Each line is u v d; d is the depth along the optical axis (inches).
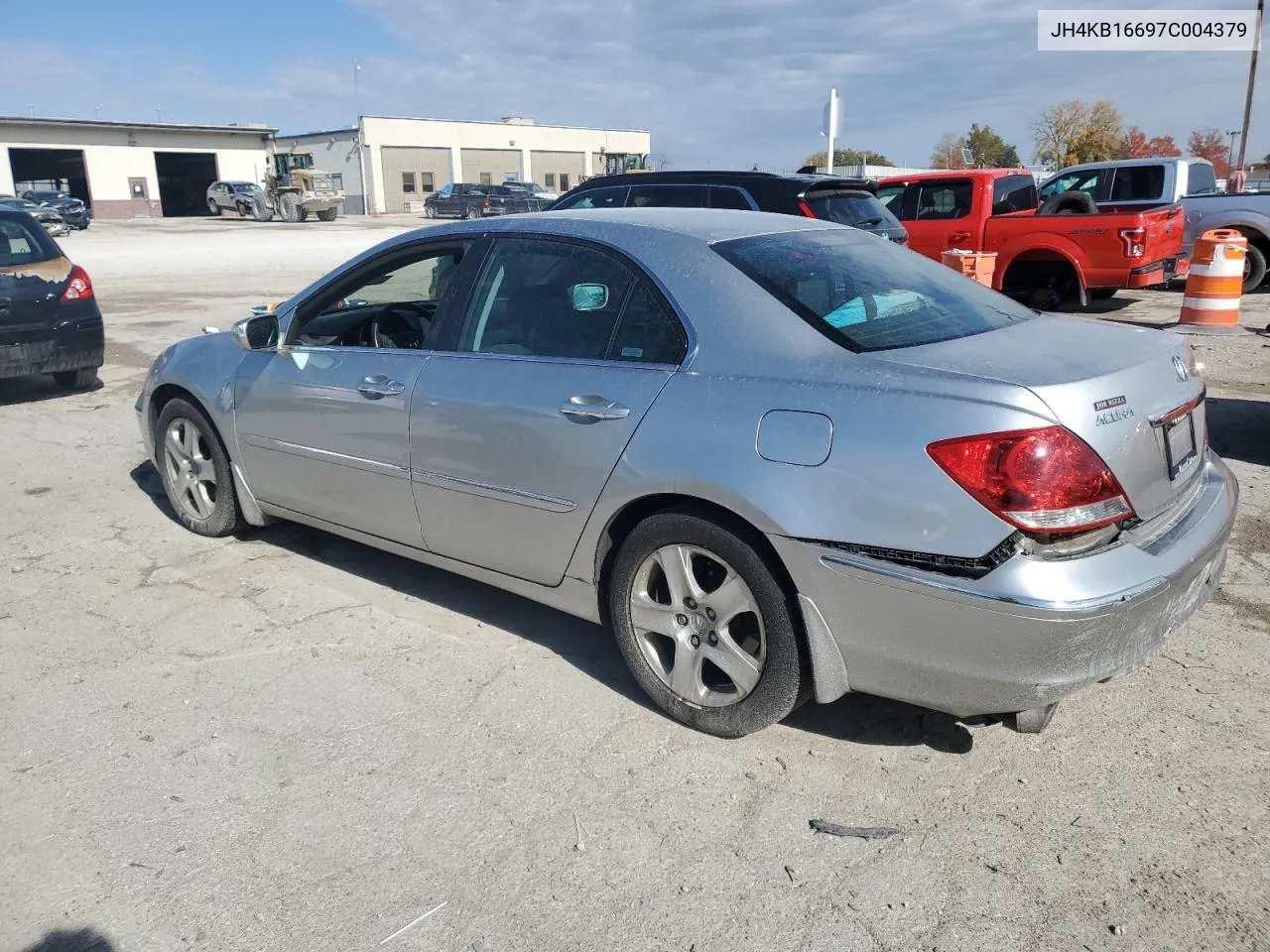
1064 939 94.6
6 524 210.1
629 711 134.9
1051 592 99.7
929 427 104.6
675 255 131.0
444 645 154.5
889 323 123.4
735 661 123.2
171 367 196.5
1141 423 108.5
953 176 500.4
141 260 914.7
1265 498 213.5
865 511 107.3
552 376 134.9
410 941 95.5
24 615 165.6
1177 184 567.2
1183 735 126.9
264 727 131.5
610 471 126.6
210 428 190.7
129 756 125.1
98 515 215.6
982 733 128.4
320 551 193.2
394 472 155.1
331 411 162.9
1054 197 539.5
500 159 2743.6
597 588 136.4
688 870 104.7
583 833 110.4
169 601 170.7
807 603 113.4
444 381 146.6
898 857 106.0
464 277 151.3
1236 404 297.0
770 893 101.0
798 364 116.0
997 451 101.0
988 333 125.2
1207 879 102.0
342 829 111.3
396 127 2544.3
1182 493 119.4
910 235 511.8
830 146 585.9
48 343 324.2
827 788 117.6
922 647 107.7
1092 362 111.5
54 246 334.0
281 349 173.0
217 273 813.2
